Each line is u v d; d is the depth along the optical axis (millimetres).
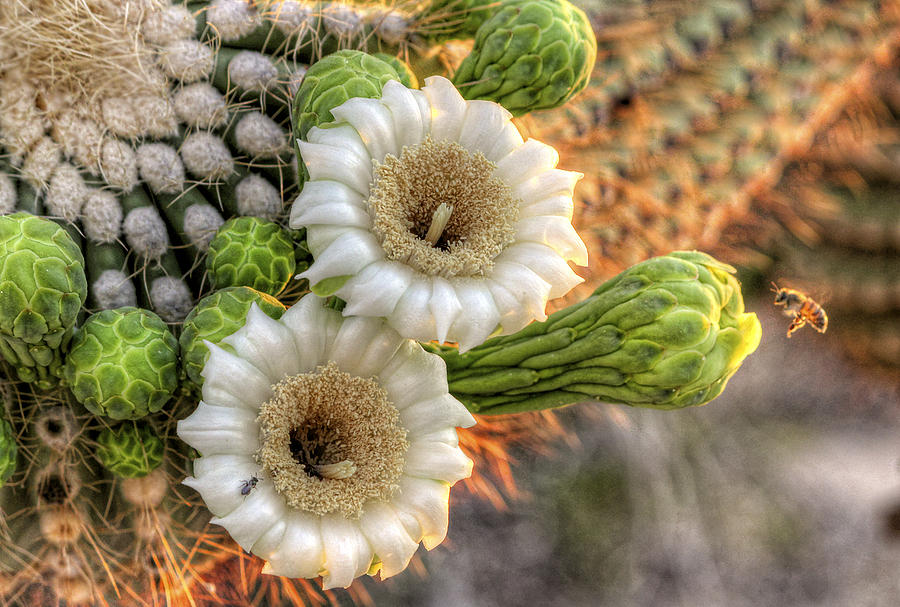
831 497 1023
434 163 511
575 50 564
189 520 583
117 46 551
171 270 562
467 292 500
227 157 562
